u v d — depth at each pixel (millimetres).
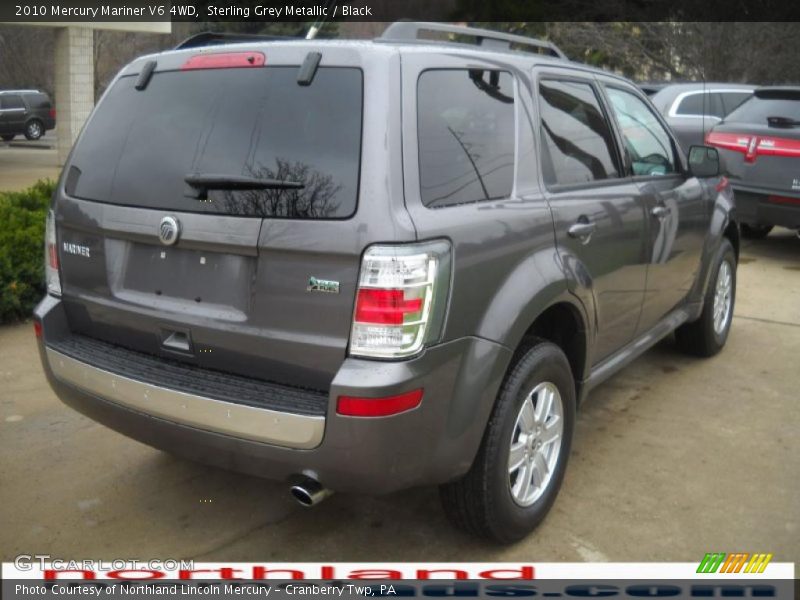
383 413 2609
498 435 3047
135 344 3201
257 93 2920
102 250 3221
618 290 3967
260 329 2807
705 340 5414
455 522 3213
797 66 22078
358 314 2629
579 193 3627
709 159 4801
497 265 2986
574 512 3584
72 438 4324
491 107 3203
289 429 2684
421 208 2723
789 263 8523
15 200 7242
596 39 24312
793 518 3537
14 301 6066
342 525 3523
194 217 2893
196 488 3834
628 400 4852
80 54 17609
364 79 2758
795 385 5105
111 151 3254
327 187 2689
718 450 4188
